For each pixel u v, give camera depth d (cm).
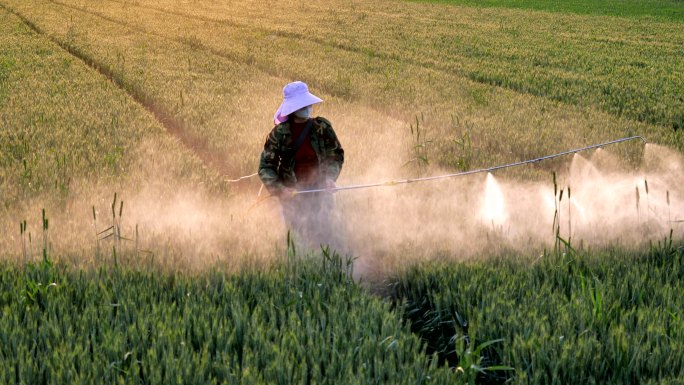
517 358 529
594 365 520
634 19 5325
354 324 576
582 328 573
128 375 490
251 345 549
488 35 3875
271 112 1691
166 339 540
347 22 4503
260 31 3859
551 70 2552
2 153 1235
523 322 579
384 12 5447
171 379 485
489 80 2347
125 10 5294
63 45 3275
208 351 543
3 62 2556
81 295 650
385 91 1984
